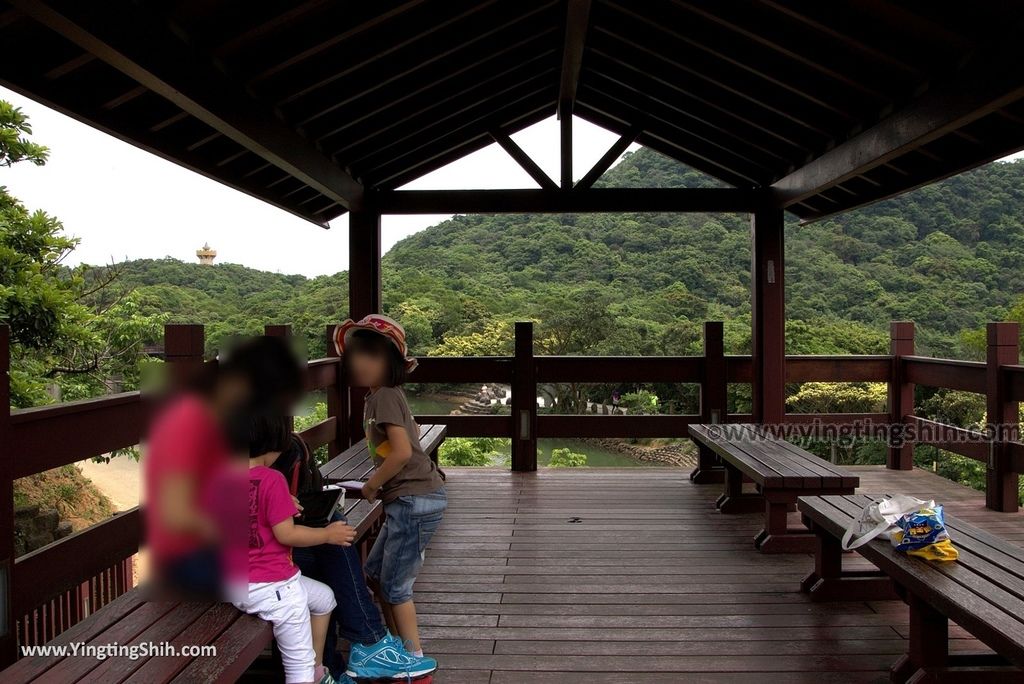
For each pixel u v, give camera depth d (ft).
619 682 7.59
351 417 17.90
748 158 17.19
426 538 7.31
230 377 5.24
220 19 8.85
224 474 5.16
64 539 6.72
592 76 17.06
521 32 14.08
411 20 11.61
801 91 12.53
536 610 9.59
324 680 6.17
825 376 18.74
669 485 17.16
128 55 7.26
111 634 5.01
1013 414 14.53
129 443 7.97
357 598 6.75
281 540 5.30
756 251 17.83
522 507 15.15
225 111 9.64
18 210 24.36
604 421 18.71
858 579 9.86
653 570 11.16
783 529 12.09
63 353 23.11
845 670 7.85
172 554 5.16
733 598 9.98
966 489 16.58
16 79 7.79
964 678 7.08
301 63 11.24
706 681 7.61
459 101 16.11
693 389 36.58
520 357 18.56
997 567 7.12
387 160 17.30
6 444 5.82
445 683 7.59
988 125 10.96
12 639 5.83
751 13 11.32
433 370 18.63
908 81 10.77
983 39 8.86
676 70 15.14
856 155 12.63
